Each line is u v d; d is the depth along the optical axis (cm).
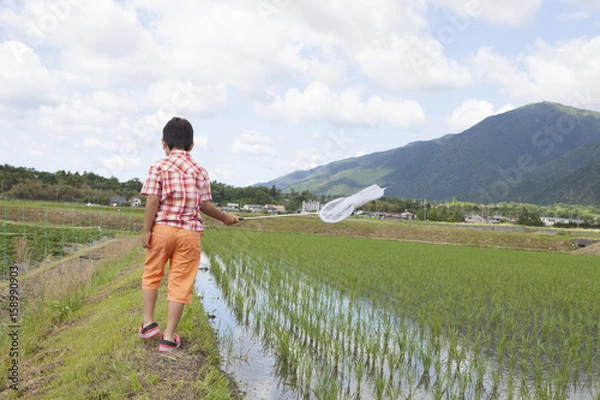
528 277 1684
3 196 6362
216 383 445
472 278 1521
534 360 684
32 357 542
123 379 403
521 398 543
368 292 1191
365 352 692
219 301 1009
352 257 2030
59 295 831
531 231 7031
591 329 843
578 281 1658
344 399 508
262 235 3628
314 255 2041
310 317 799
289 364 608
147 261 465
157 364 445
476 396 525
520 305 1031
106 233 3356
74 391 389
